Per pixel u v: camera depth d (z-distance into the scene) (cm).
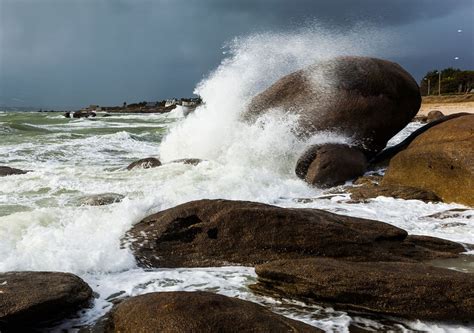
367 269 408
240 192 799
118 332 343
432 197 803
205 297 354
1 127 2278
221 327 321
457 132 862
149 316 335
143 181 909
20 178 945
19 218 602
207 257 516
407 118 1178
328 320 376
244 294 427
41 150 1511
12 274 404
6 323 347
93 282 450
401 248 530
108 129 2695
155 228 544
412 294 380
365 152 1134
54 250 488
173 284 452
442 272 409
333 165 952
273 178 941
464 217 691
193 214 550
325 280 398
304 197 835
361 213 711
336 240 515
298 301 409
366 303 387
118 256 497
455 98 5403
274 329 323
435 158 814
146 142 1931
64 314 375
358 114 1116
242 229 528
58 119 3922
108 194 781
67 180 928
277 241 518
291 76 1228
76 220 596
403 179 877
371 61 1179
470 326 370
